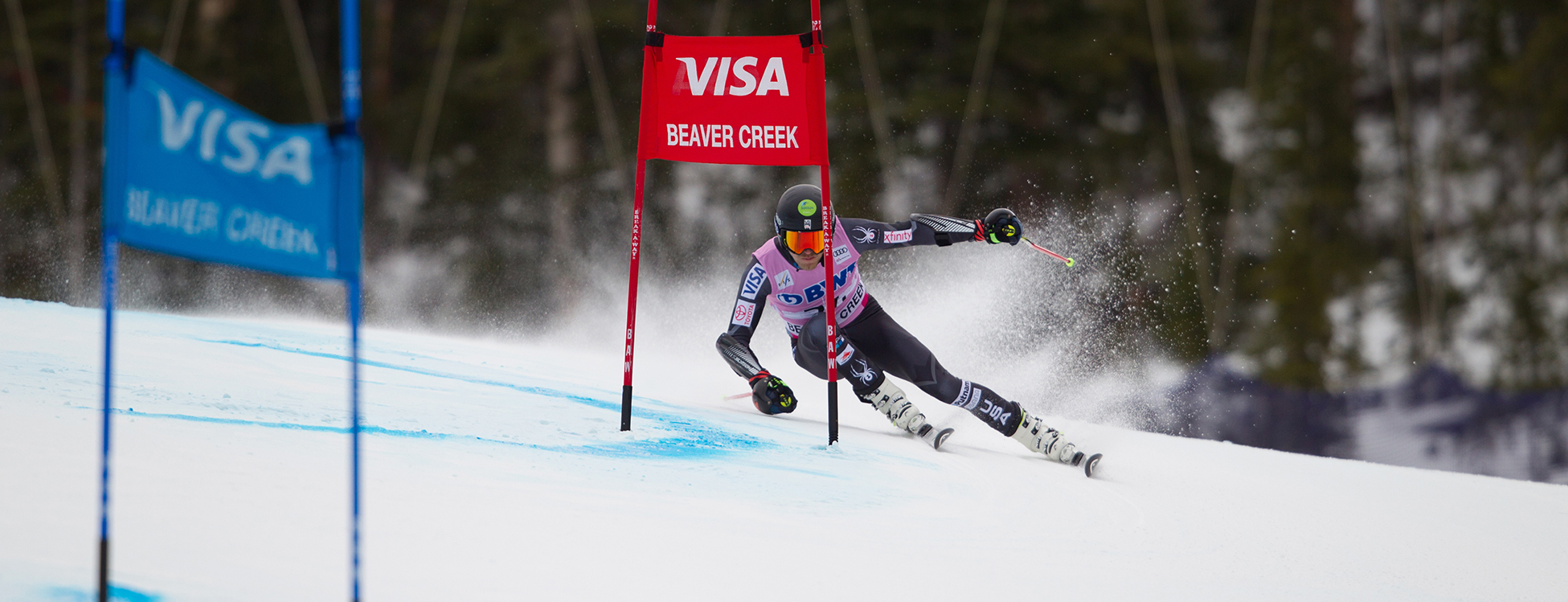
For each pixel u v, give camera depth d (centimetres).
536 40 1507
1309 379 1344
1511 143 1506
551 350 605
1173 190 1398
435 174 1545
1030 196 1369
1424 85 1590
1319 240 1490
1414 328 1454
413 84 1642
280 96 1584
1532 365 1385
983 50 1341
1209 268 1392
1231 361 1353
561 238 1470
